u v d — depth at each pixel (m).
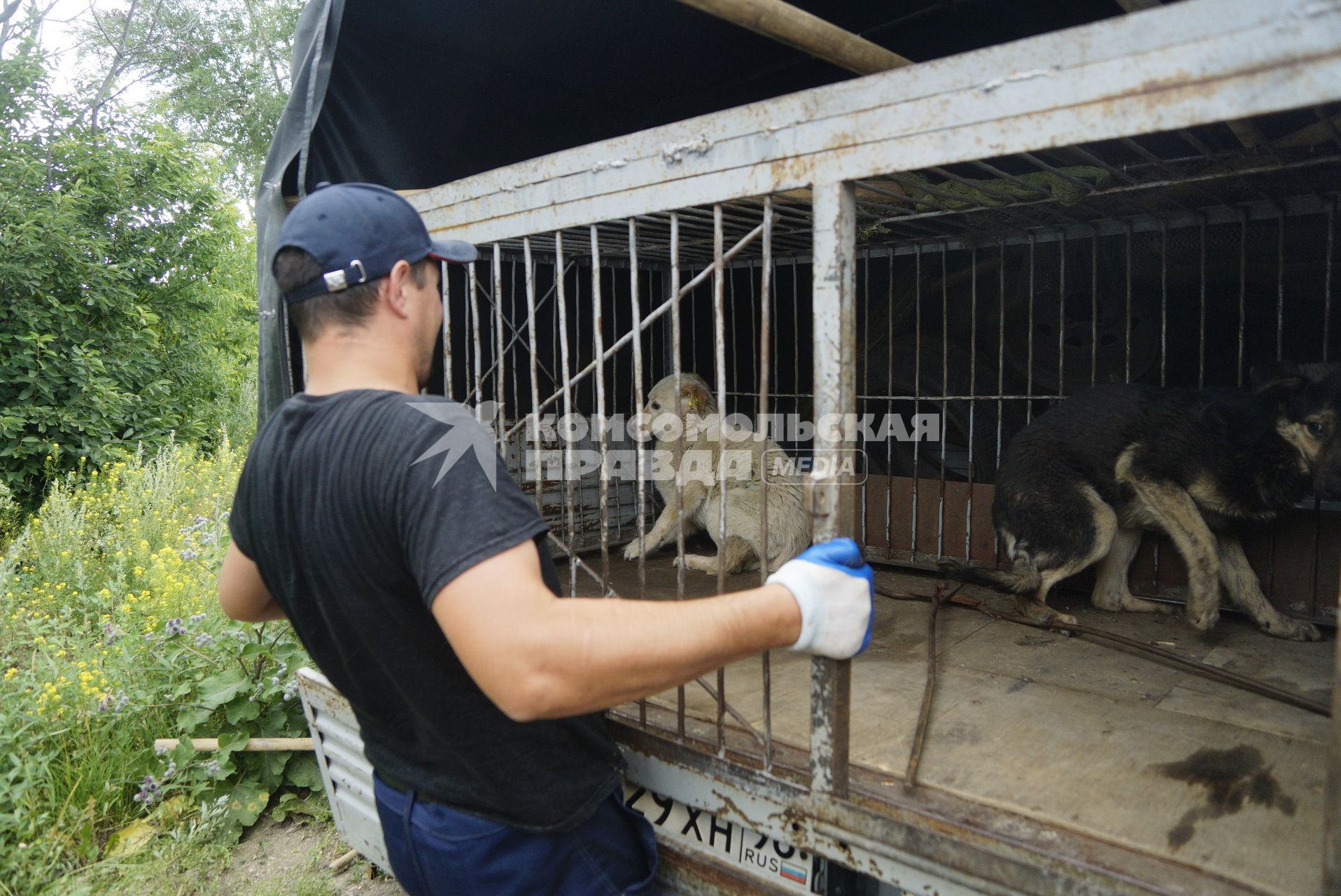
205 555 4.48
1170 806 1.59
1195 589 2.88
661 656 1.10
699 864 1.87
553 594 1.30
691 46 3.62
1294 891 1.25
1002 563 3.68
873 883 1.69
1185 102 1.04
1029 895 1.33
